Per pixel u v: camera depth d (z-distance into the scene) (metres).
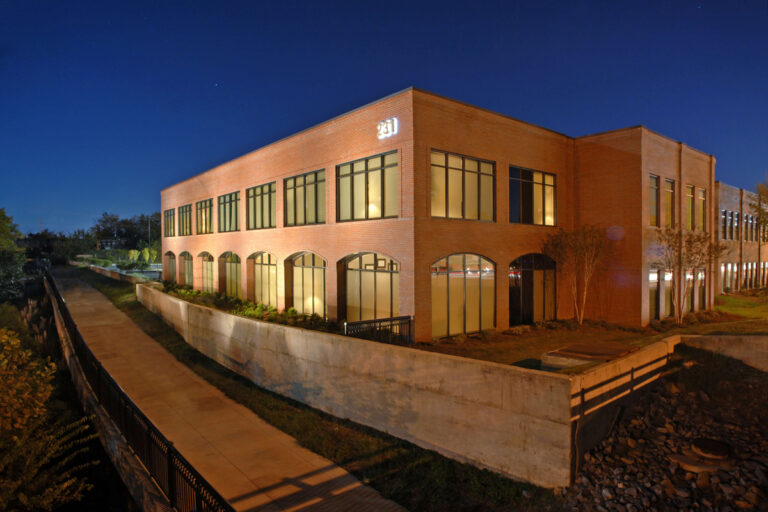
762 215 29.62
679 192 22.33
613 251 20.28
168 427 11.85
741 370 11.89
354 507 8.24
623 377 9.81
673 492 7.41
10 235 42.25
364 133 17.47
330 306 19.44
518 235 19.02
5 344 8.52
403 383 10.69
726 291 32.50
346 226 18.42
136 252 72.38
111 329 24.11
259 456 10.23
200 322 19.36
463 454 9.50
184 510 6.88
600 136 20.72
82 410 13.70
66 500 8.70
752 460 7.91
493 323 18.16
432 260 15.84
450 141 16.55
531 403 8.48
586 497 7.65
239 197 27.62
